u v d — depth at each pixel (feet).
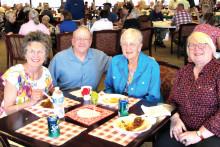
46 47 5.95
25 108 5.35
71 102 5.77
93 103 5.39
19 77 5.77
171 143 5.59
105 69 8.48
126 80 6.84
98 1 52.70
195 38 5.57
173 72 7.23
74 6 21.84
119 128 4.32
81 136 4.13
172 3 30.81
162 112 5.07
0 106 6.36
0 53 21.50
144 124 4.50
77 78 7.82
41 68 6.37
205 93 5.34
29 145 3.94
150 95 6.63
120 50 15.48
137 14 17.62
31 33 5.90
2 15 32.60
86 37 7.30
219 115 5.05
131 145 3.84
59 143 3.90
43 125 4.53
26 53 5.82
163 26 19.72
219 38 12.21
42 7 38.73
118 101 5.29
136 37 6.42
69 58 7.65
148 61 6.70
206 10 17.17
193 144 5.35
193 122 5.59
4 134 4.27
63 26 16.90
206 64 5.50
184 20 18.93
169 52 20.52
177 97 5.83
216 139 5.17
